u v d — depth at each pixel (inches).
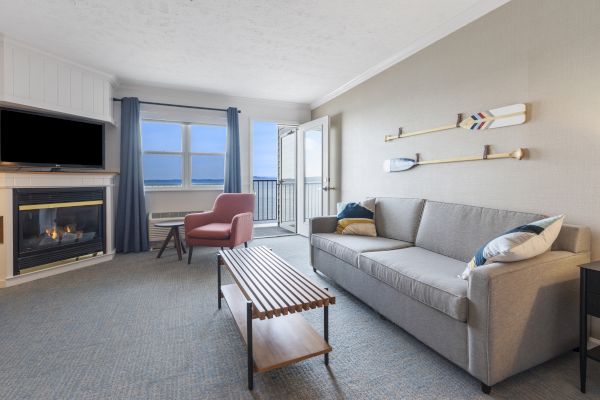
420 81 118.2
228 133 185.9
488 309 54.6
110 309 91.9
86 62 136.9
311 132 201.2
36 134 129.3
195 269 132.0
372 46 121.0
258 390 57.3
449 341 62.7
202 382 59.4
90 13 97.9
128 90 167.6
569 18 72.7
